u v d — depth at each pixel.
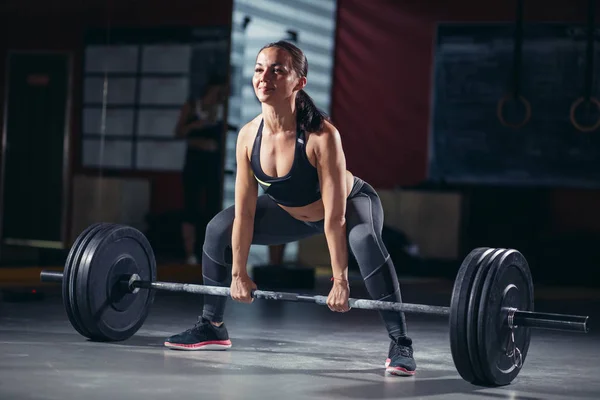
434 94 10.29
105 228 4.15
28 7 8.53
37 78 8.52
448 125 10.25
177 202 8.34
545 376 3.73
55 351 3.90
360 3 10.46
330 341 4.56
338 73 10.54
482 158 10.16
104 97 8.43
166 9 8.37
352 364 3.86
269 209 3.81
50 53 8.50
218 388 3.21
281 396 3.12
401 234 9.73
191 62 8.36
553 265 9.45
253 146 3.64
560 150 9.89
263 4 9.00
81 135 8.48
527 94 9.98
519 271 3.49
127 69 8.41
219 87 8.34
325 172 3.54
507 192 9.94
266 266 7.72
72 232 8.46
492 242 9.93
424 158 10.34
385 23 10.40
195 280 8.09
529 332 3.62
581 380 3.66
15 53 8.54
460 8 10.18
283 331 4.87
